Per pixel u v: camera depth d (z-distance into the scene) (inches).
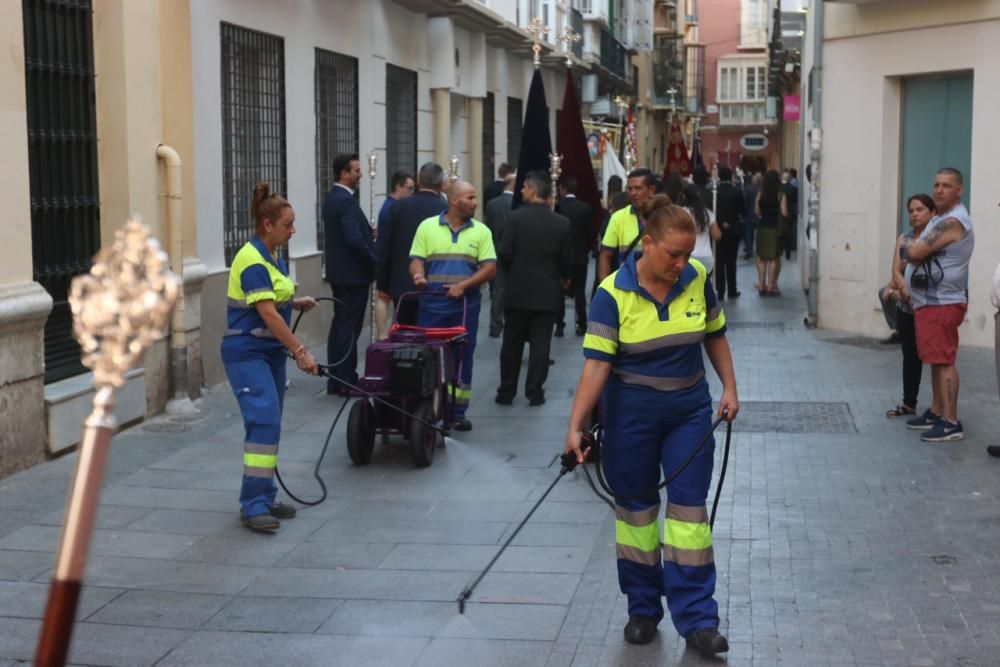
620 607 241.1
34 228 376.5
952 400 386.6
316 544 284.5
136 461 364.5
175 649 219.9
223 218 508.1
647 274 211.6
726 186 833.5
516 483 342.6
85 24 404.2
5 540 282.4
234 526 298.7
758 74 3058.6
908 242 411.8
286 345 296.5
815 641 220.5
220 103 505.0
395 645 221.9
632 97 2021.4
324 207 476.1
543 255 452.1
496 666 211.3
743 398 470.9
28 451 347.3
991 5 567.5
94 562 269.6
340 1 660.7
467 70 943.7
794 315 744.3
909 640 220.4
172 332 439.2
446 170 874.8
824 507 313.4
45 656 72.1
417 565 268.8
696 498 214.7
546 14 1237.1
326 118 656.4
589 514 309.7
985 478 341.1
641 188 375.6
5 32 337.1
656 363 213.8
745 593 247.8
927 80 616.7
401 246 476.7
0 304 328.8
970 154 597.3
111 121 412.2
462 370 412.8
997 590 248.1
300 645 221.9
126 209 414.3
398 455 379.6
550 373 534.9
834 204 660.1
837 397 470.3
